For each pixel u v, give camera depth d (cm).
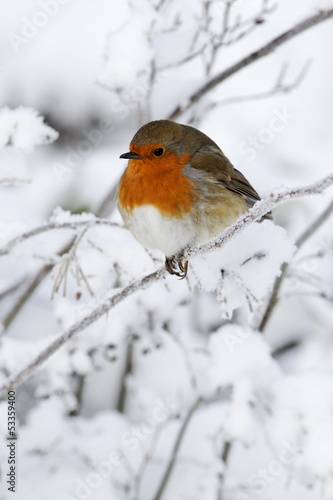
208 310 1188
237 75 1304
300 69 1355
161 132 718
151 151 714
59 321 922
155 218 721
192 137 755
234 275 705
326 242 953
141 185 722
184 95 982
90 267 794
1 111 733
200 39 933
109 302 695
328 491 789
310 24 962
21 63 1288
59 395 942
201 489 926
